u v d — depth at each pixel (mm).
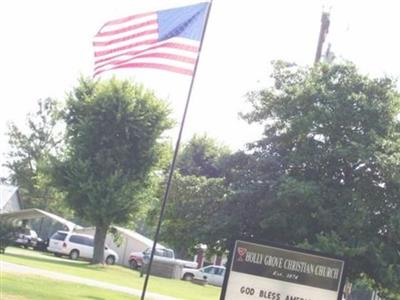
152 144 49500
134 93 49312
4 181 83250
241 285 11758
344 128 24938
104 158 48875
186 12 15430
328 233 23656
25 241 55000
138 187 49125
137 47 15500
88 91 49812
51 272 30094
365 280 25375
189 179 25766
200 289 42250
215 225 24672
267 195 24531
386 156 23719
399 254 24250
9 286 20531
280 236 24703
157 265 50438
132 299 23531
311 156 24469
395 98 25062
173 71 15344
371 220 24047
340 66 25625
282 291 11672
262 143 26000
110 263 54656
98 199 48438
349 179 24641
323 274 11641
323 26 27938
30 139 81625
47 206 79688
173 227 25984
